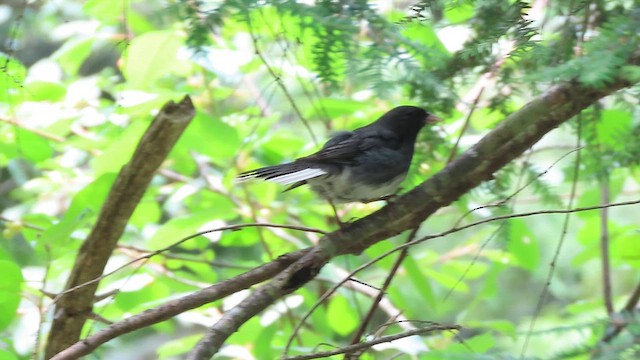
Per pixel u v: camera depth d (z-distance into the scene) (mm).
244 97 11367
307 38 5973
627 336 4891
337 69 5465
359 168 6953
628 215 12219
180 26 7688
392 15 7055
